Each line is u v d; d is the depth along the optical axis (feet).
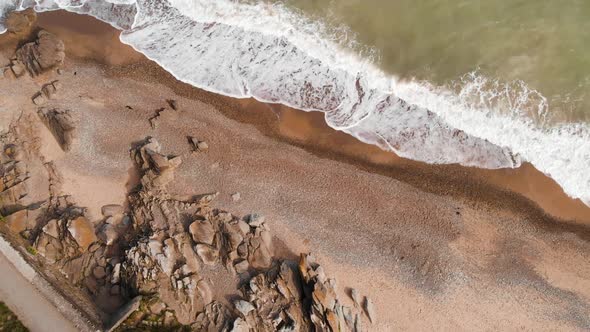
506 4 84.07
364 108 83.87
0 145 83.46
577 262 75.97
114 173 83.15
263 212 79.97
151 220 78.79
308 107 84.79
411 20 85.05
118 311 70.33
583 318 72.84
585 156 78.89
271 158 83.10
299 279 74.18
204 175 82.69
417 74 83.35
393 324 73.56
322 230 78.84
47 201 80.53
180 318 72.59
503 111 80.89
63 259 76.74
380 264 76.64
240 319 71.20
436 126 82.12
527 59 81.56
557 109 79.92
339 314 71.87
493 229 77.97
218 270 75.56
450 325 73.26
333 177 81.66
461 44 83.35
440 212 79.10
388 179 81.15
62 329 66.64
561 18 82.53
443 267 76.07
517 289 74.69
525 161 79.87
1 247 70.54
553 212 78.28
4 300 68.08
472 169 80.38
